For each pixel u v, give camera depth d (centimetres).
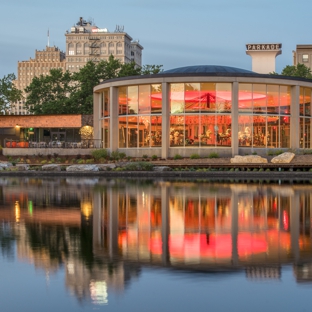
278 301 920
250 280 1027
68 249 1292
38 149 5509
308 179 3778
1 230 1558
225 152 5053
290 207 2119
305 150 5116
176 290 970
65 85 9531
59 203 2233
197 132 5091
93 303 912
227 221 1750
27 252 1258
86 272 1082
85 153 5472
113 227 1620
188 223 1705
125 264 1144
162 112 5100
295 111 5253
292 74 9131
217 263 1152
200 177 3988
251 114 5116
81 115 6831
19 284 1009
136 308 890
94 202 2269
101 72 8750
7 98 9112
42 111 8662
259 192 2734
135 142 5278
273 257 1208
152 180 3656
